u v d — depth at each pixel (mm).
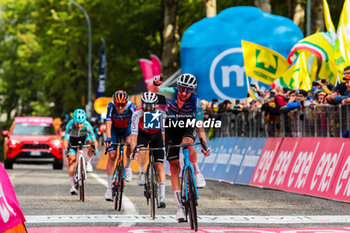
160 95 17969
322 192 23422
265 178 28562
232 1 64625
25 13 116438
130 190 28047
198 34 38812
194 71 38781
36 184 31891
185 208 16344
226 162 33625
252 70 34219
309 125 25609
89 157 23766
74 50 87875
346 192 21844
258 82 37156
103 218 18234
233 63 38219
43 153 50375
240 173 31469
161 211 20031
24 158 50219
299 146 26125
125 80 89812
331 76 33438
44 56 95000
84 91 93500
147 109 18078
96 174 42156
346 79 24891
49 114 115375
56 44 88812
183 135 16969
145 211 20016
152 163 18344
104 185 31297
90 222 17344
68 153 25203
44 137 51375
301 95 26844
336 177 22703
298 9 49969
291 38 38031
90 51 83062
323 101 26953
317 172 24141
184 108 16859
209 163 36062
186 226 16703
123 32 85438
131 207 21109
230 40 38312
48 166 63188
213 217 18375
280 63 34250
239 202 22469
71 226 16547
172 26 62625
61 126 62031
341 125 23266
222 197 24344
